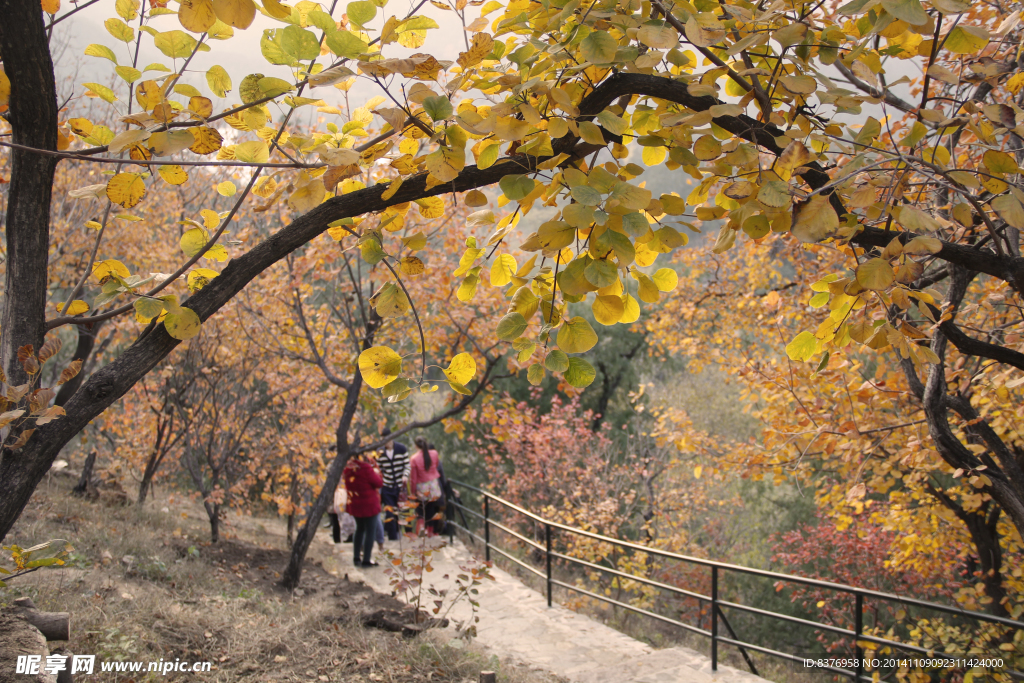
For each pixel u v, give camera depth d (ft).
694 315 31.86
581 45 5.88
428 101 5.52
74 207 25.44
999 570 20.21
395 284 6.47
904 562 23.71
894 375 13.42
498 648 17.67
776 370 19.74
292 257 23.11
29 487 5.70
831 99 5.72
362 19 5.70
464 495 54.95
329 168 5.66
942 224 5.42
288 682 12.20
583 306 56.34
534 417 41.27
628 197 5.36
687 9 6.04
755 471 19.90
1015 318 14.84
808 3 6.65
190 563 20.54
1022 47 8.09
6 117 5.88
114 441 30.71
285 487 31.32
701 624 41.32
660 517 45.32
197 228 7.53
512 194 5.91
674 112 7.02
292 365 27.45
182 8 4.91
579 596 28.35
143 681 10.73
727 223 6.15
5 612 9.67
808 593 38.06
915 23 5.04
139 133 4.89
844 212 6.97
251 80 5.22
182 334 6.20
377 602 20.72
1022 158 9.30
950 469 14.44
